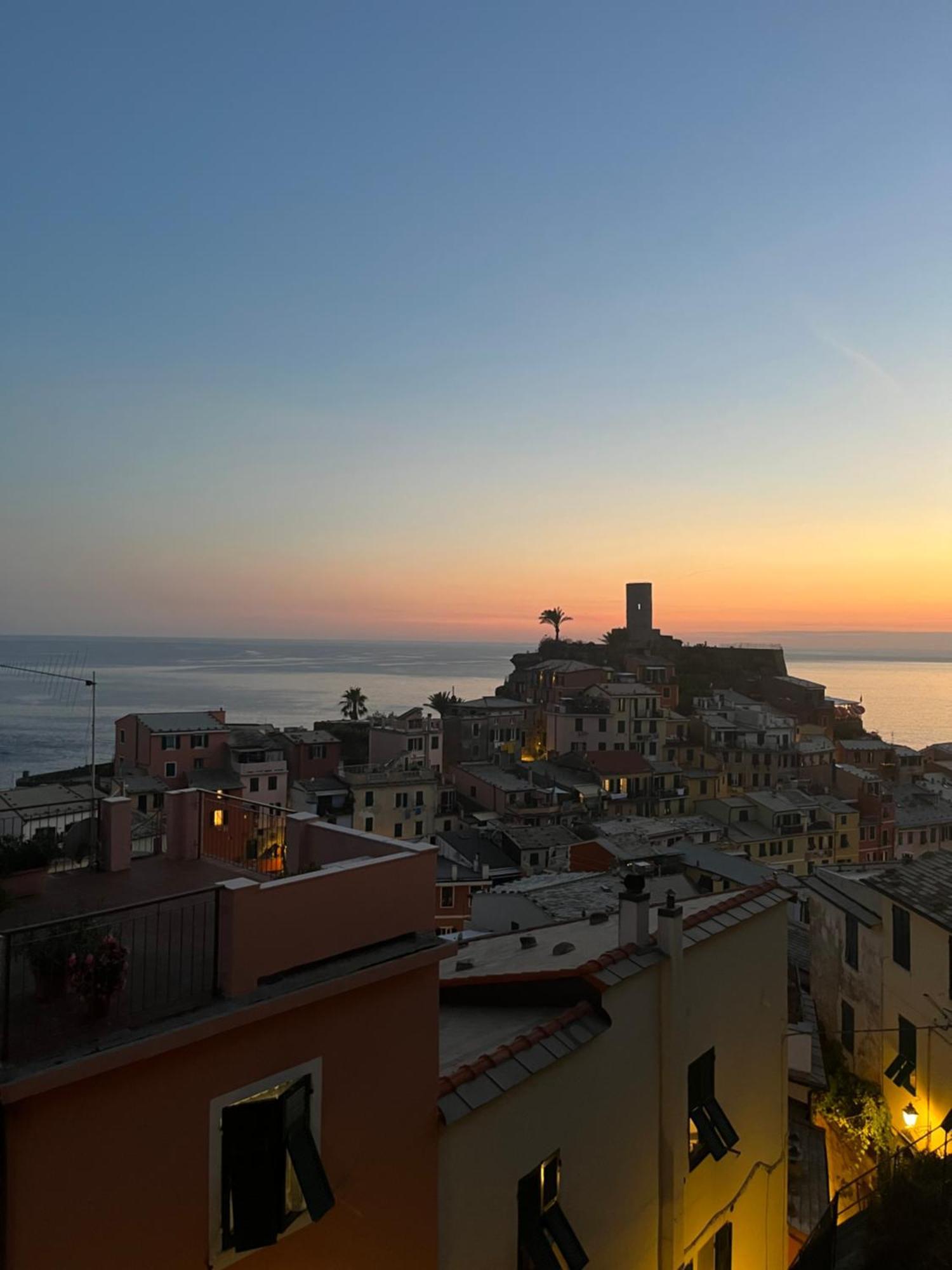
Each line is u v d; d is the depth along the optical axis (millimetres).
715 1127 11367
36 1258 4863
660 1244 10484
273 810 9758
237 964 6117
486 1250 7961
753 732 91750
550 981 9984
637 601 135750
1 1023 5527
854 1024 25438
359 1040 6852
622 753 83625
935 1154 16297
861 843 73125
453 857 56562
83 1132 5121
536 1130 8594
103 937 6059
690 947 11328
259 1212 5891
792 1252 15758
